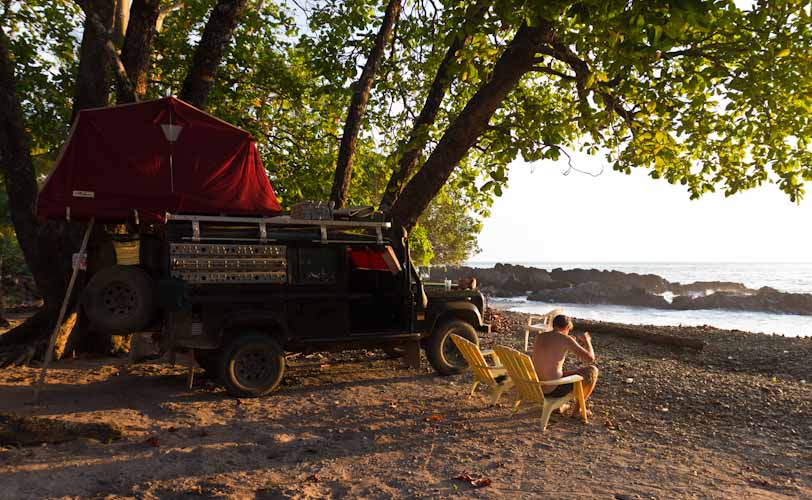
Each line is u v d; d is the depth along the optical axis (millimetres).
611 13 6590
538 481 4996
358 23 14414
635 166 11766
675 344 12117
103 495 4645
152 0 11414
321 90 14703
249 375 8102
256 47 15125
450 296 9672
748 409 7355
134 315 7398
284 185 15211
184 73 14750
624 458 5613
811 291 70812
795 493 4723
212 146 8656
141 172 8031
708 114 11023
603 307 52125
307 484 4965
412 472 5250
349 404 7723
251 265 8055
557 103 14008
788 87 8883
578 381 6660
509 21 7613
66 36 15164
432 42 12000
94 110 7930
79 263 7676
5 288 26797
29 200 11180
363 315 9609
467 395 8211
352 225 8742
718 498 4609
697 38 9742
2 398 7762
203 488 4828
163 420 6883
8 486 4719
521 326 16109
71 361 10945
